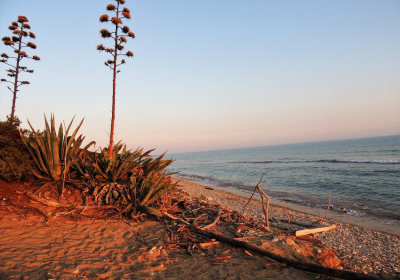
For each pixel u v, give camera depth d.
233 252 5.32
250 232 6.43
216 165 62.62
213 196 16.81
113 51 8.05
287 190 20.72
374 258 6.10
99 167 8.20
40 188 7.30
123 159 8.66
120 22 7.91
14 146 8.44
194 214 7.83
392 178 24.70
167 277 4.11
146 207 6.99
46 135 7.82
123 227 6.47
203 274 4.28
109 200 7.67
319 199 16.48
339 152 85.69
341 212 12.70
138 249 5.18
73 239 5.47
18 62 12.21
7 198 6.85
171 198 8.41
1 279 3.48
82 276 3.85
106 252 4.95
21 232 5.45
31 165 8.11
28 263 4.11
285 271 4.53
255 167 48.09
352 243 7.30
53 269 3.98
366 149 88.56
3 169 7.10
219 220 7.50
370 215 11.98
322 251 5.54
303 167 42.47
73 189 7.96
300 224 9.24
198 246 5.50
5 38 11.74
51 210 6.79
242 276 4.27
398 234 8.95
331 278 4.30
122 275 4.02
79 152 8.75
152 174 7.83
